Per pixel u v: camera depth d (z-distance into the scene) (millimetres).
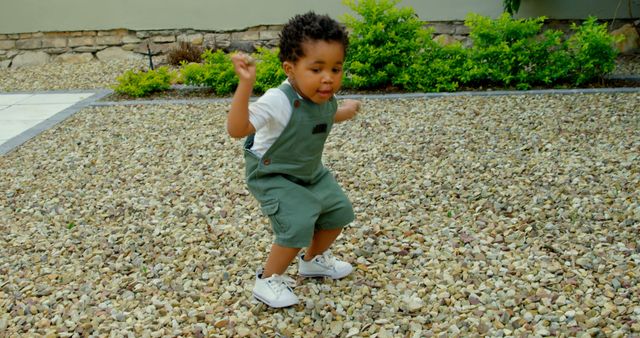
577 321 2285
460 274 2676
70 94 7090
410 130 4941
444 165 4090
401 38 6441
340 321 2371
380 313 2410
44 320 2424
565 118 5031
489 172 3932
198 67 6785
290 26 2074
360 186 3762
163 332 2326
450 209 3393
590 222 3127
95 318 2418
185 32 9148
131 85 6734
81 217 3506
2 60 9320
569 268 2678
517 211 3312
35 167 4457
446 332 2273
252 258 2893
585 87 6305
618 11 8242
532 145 4406
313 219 2256
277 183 2252
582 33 6367
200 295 2586
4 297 2635
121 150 4770
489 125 4977
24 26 9195
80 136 5211
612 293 2455
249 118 2041
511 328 2275
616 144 4324
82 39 9250
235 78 6578
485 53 6352
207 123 5434
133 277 2760
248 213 3438
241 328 2324
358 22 6488
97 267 2883
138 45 9219
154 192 3820
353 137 4805
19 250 3105
